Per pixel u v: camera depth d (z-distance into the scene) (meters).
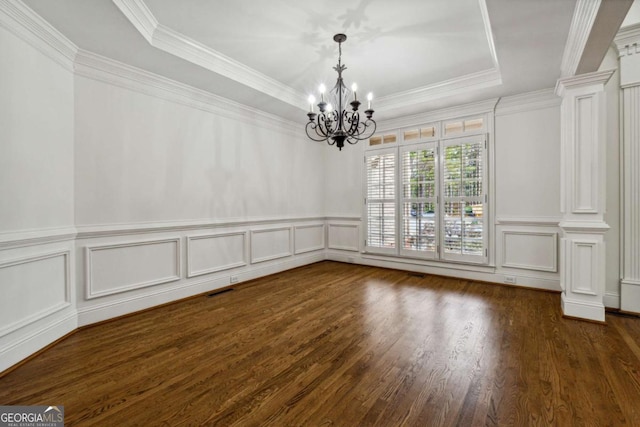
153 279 3.19
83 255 2.67
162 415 1.56
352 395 1.72
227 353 2.21
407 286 3.97
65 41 2.43
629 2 1.81
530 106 3.76
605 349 2.22
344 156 5.52
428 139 4.48
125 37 2.44
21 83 2.09
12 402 1.66
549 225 3.66
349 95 4.21
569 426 1.46
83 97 2.67
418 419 1.52
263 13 2.40
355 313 3.00
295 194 5.10
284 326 2.70
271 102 4.03
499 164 3.98
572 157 2.81
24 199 2.12
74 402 1.66
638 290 2.90
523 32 2.41
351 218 5.42
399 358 2.12
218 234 3.84
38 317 2.21
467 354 2.17
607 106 3.05
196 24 2.55
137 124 3.04
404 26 2.59
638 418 1.51
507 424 1.48
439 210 4.41
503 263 3.97
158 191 3.22
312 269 5.01
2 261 1.93
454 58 3.17
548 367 1.99
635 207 2.92
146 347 2.30
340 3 2.29
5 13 1.96
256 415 1.56
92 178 2.72
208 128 3.72
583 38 2.25
